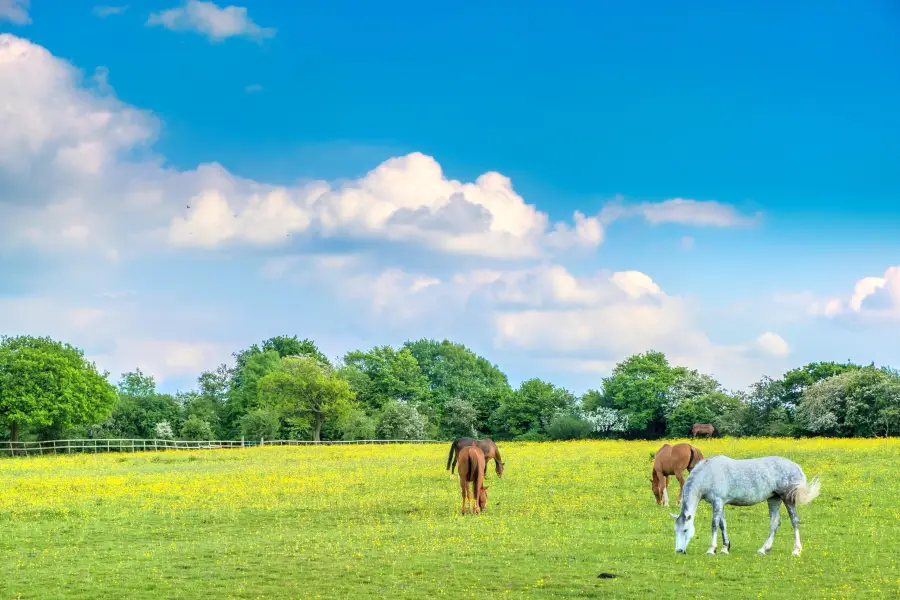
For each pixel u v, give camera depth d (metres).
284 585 15.48
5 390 70.56
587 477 31.92
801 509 23.44
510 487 30.02
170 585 15.54
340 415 88.44
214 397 120.31
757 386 83.44
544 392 101.75
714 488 17.53
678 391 92.56
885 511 22.72
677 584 15.09
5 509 25.64
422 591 14.88
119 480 35.34
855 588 14.68
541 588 15.00
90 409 74.69
